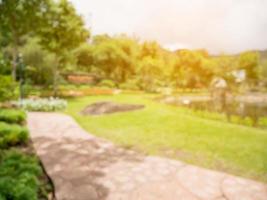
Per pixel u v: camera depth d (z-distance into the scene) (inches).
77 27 550.3
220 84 902.4
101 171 130.2
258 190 111.0
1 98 245.6
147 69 1087.6
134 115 345.7
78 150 169.0
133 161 148.2
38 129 237.5
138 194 104.1
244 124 314.8
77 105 471.2
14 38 526.0
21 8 452.1
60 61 673.0
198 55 1346.0
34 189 92.4
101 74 1242.6
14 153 135.6
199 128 258.7
